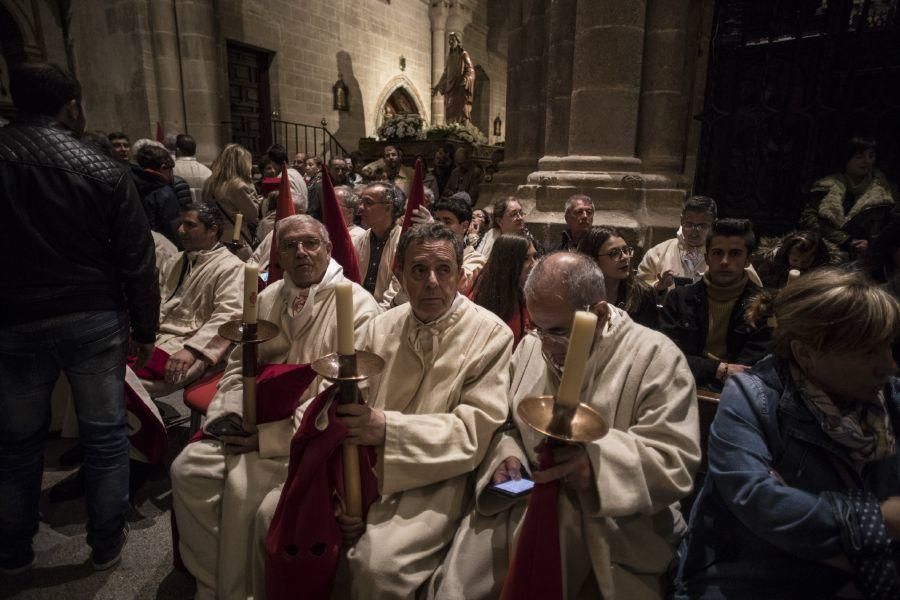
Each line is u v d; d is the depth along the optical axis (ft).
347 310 3.94
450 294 5.80
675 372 5.05
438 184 25.79
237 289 9.40
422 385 5.88
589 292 4.87
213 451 6.27
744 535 4.17
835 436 3.74
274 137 38.55
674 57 15.70
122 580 6.69
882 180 11.93
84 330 6.19
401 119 35.40
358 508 4.95
